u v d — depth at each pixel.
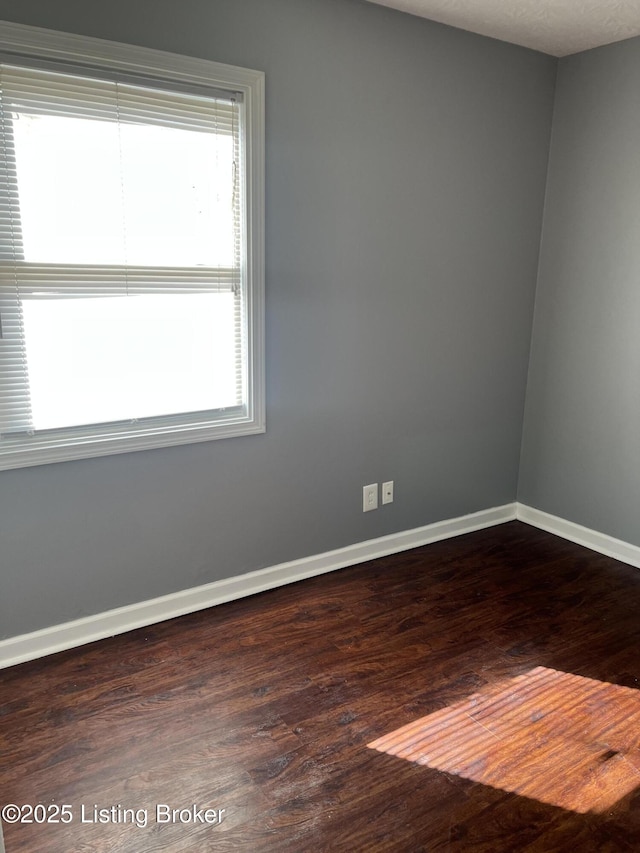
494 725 1.93
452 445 3.21
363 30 2.44
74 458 2.16
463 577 2.87
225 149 2.26
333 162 2.48
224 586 2.61
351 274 2.65
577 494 3.25
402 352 2.90
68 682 2.09
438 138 2.75
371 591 2.73
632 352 2.90
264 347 2.48
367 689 2.08
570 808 1.64
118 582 2.36
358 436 2.86
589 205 2.99
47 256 2.02
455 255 2.95
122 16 1.96
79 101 1.97
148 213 2.17
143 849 1.50
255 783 1.69
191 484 2.44
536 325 3.34
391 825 1.58
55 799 1.63
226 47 2.16
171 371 2.34
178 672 2.15
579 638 2.40
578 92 2.97
